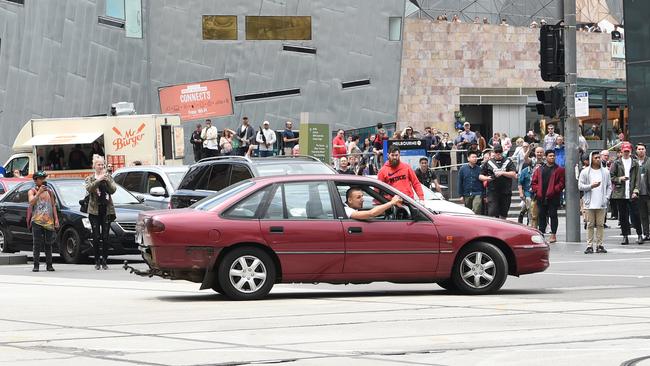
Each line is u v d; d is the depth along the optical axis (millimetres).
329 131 41031
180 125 47156
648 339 13930
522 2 75062
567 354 12766
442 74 68188
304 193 19234
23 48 60812
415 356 12633
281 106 62469
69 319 16406
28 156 47656
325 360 12352
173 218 18828
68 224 30562
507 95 69188
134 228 29656
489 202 34344
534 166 38406
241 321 15875
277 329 14977
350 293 20188
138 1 61188
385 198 19484
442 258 19344
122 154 46375
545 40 34344
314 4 62469
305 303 18281
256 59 62125
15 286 22609
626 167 34125
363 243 19109
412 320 15875
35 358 12711
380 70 63375
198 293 20406
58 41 60812
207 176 26312
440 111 68125
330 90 62875
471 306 17609
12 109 60719
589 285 21609
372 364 12078
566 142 35188
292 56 62500
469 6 73250
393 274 19250
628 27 44344
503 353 12836
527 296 19312
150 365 12055
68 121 47000
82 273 26781
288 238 18938
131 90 61156
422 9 72250
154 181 33781
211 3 61562
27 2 60688
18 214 32188
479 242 19609
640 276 23734
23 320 16359
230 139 50281
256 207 19031
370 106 63344
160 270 18922
